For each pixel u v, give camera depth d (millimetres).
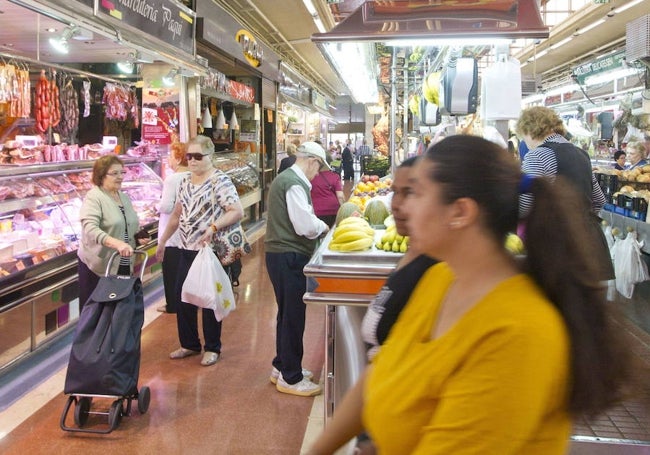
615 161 7457
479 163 939
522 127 3330
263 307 5605
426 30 2736
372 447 1275
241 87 10094
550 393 854
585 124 9875
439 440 872
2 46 5602
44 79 5305
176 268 5203
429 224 963
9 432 3111
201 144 3979
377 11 2701
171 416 3326
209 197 3986
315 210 6367
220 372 3994
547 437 882
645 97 5887
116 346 3047
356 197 4852
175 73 6859
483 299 918
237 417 3326
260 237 9641
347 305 2338
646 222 4570
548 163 3123
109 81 6590
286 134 14539
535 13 2682
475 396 853
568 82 11922
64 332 4512
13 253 4078
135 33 5395
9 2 3891
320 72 19484
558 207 939
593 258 942
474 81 4477
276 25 11445
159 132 7090
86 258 3955
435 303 1028
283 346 3625
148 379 3857
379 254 2459
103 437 3076
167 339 4648
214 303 3852
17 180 4594
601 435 2402
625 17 11062
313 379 3922
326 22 10312
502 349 852
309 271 2352
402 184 1529
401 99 14867
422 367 943
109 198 4027
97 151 5969
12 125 5621
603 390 901
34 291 4059
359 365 2492
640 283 4754
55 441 3025
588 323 908
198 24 7359
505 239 968
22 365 3965
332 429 1266
